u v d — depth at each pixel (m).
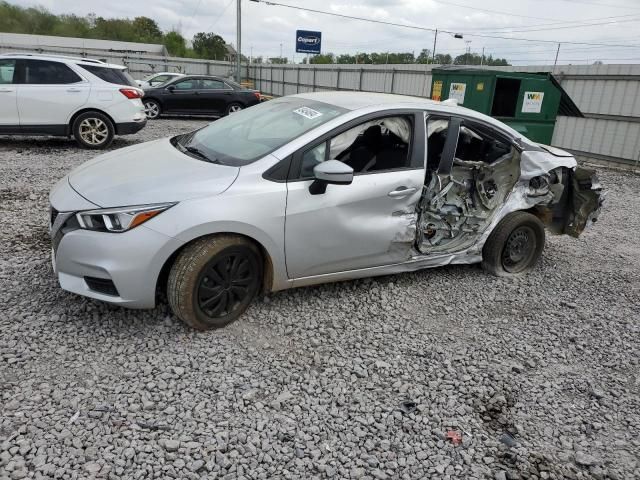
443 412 2.87
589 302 4.45
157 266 3.09
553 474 2.50
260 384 2.94
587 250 5.87
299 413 2.74
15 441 2.35
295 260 3.54
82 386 2.78
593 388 3.21
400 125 3.95
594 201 4.96
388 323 3.78
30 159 8.27
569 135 12.88
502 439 2.71
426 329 3.75
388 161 3.88
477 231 4.54
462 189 4.47
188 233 3.09
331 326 3.65
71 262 3.11
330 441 2.58
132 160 3.72
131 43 54.84
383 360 3.30
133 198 3.08
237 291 3.44
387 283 4.40
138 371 2.94
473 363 3.37
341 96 4.29
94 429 2.48
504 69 14.55
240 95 17.05
